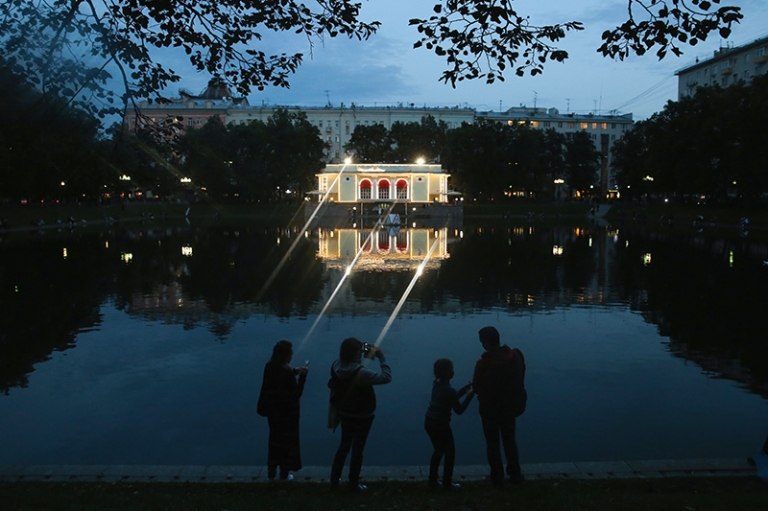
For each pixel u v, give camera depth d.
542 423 8.24
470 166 83.31
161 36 8.87
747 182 48.12
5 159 10.88
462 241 39.72
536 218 77.06
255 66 9.26
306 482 6.05
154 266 25.67
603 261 27.50
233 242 39.03
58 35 8.67
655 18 7.01
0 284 20.56
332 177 74.06
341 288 19.55
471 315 15.27
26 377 10.28
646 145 74.00
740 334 13.14
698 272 23.48
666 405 8.86
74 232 48.44
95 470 6.35
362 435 5.77
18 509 5.10
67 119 9.44
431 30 7.69
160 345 12.34
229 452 7.40
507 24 7.50
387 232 49.53
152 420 8.37
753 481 5.90
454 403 5.82
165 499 5.40
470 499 5.45
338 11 8.65
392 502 5.41
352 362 5.81
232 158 82.44
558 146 90.19
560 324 14.21
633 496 5.45
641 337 12.90
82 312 15.71
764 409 8.70
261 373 10.44
